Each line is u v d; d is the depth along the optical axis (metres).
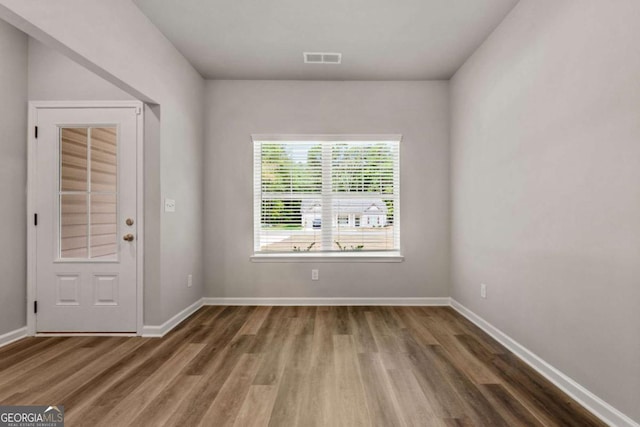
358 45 3.15
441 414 1.77
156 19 2.73
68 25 1.89
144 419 1.72
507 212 2.67
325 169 3.99
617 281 1.66
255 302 3.92
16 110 2.87
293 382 2.11
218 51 3.27
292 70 3.68
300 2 2.52
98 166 2.99
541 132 2.24
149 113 2.94
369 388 2.03
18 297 2.88
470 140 3.35
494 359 2.45
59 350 2.62
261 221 4.00
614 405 1.67
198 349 2.63
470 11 2.62
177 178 3.26
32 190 2.96
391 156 4.00
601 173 1.74
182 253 3.38
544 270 2.22
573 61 1.94
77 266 2.97
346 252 4.01
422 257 3.93
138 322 2.94
